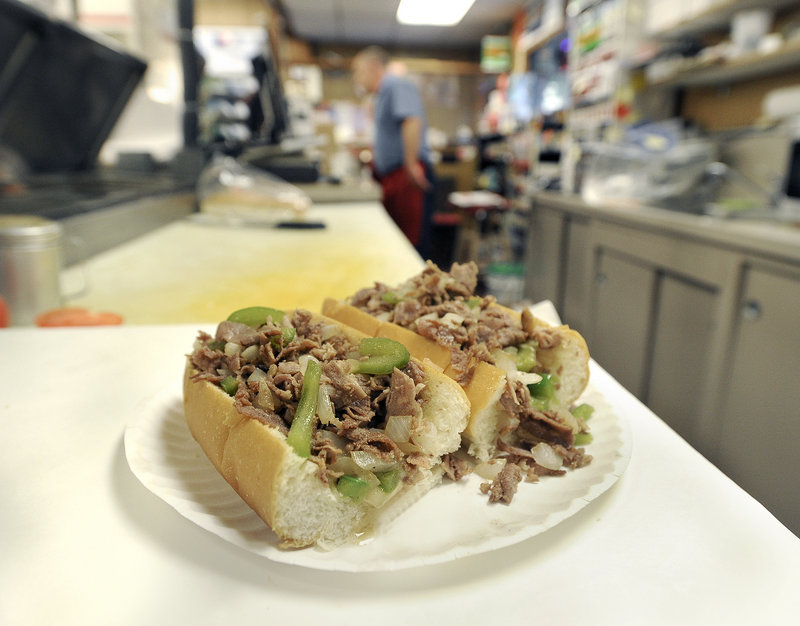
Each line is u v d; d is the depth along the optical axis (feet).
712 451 2.74
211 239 2.89
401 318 1.28
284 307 1.76
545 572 0.68
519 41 8.64
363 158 8.56
